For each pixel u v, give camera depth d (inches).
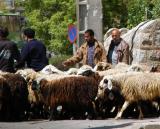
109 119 791.7
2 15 1795.0
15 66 872.9
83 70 797.2
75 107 790.5
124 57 884.6
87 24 967.6
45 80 786.2
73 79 780.0
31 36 874.1
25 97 805.9
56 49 2183.8
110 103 797.2
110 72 815.7
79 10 977.5
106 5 2126.0
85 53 884.6
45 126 742.5
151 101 785.6
